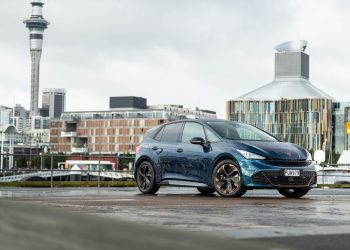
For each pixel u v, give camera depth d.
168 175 10.52
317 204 6.17
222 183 9.66
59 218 0.73
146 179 10.93
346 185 21.78
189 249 0.62
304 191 9.95
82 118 173.50
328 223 3.41
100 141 170.38
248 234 2.07
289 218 3.81
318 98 150.50
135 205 5.46
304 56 175.75
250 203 6.33
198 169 10.02
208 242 0.64
